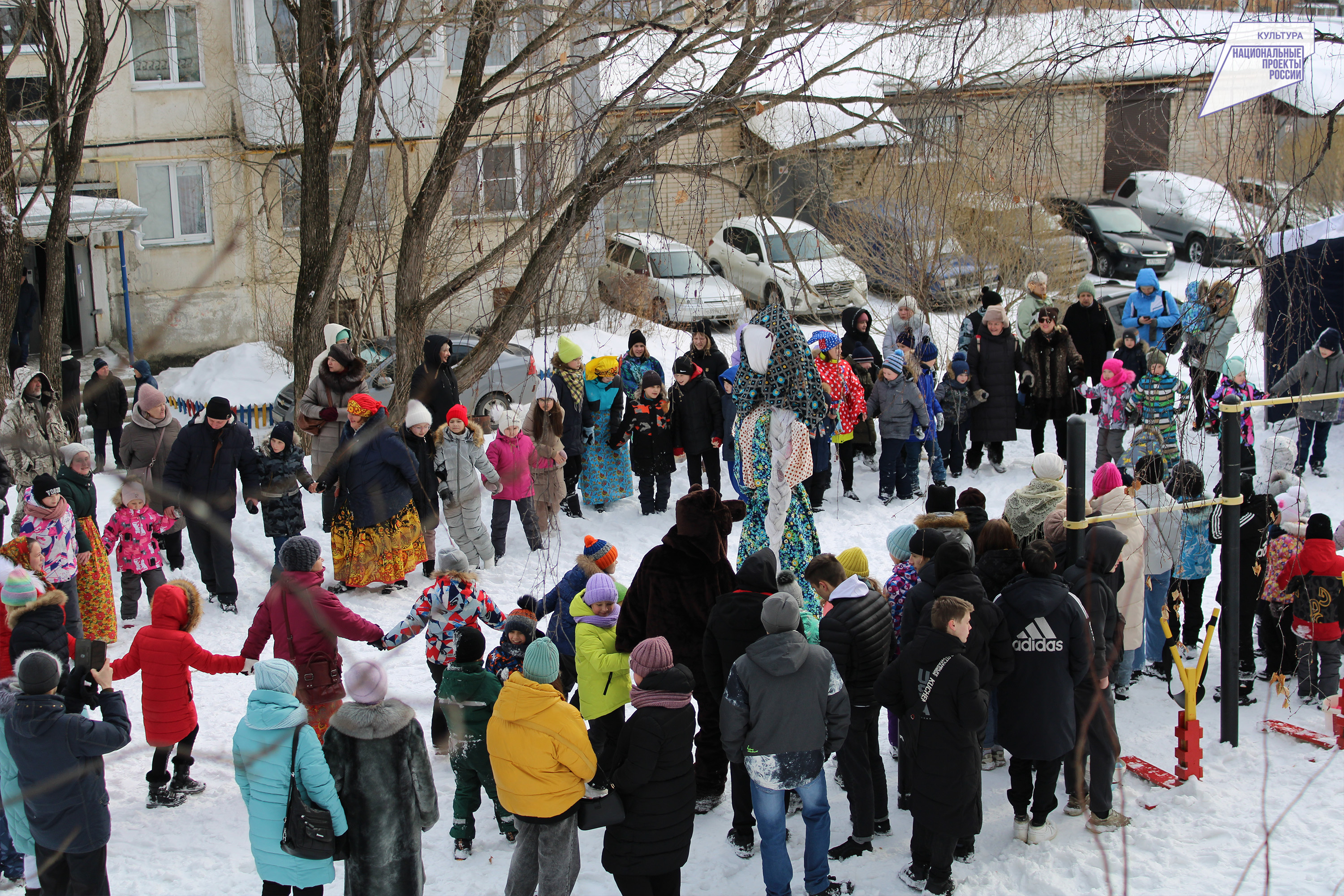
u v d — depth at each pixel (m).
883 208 13.15
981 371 12.26
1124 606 6.97
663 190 12.52
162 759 6.26
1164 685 7.66
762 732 5.11
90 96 12.72
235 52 18.00
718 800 6.32
